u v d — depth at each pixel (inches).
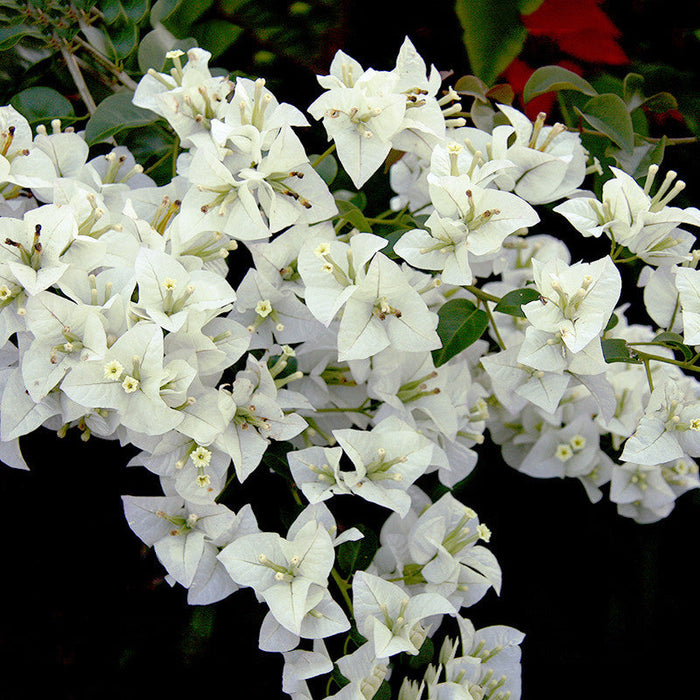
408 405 31.5
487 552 31.2
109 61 32.8
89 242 28.2
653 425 30.0
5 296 28.0
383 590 29.4
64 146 30.2
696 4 35.3
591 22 34.2
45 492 31.1
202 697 32.0
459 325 30.1
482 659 30.8
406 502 29.7
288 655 29.2
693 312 29.9
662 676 35.7
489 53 34.2
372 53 35.1
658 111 34.8
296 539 29.0
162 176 32.1
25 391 28.2
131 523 29.3
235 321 29.5
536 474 34.6
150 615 31.6
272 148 28.8
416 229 30.0
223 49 34.1
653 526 35.9
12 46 32.2
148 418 27.9
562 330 28.8
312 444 31.7
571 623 35.3
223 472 29.0
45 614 31.5
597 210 30.6
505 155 30.9
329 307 29.2
